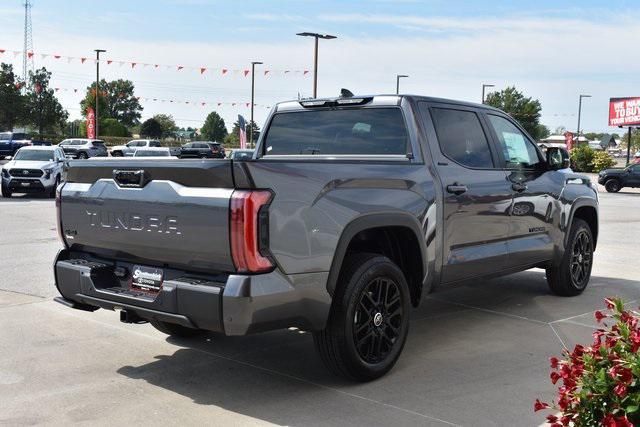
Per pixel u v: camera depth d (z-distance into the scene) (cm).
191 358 491
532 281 778
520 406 397
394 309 454
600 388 264
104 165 426
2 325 579
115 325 581
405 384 434
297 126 567
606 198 2600
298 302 384
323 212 395
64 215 457
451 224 505
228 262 367
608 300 302
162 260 402
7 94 8338
